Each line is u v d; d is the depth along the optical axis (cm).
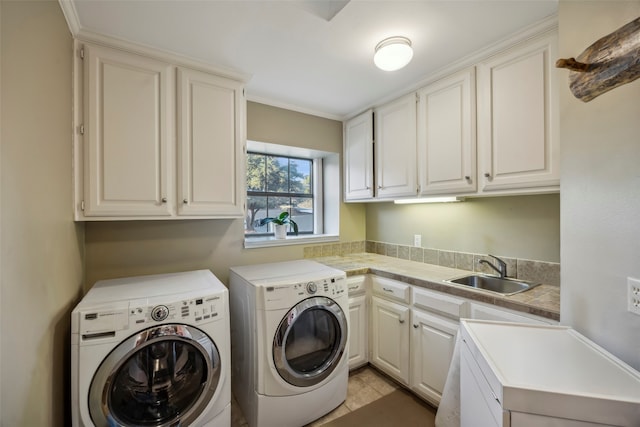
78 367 110
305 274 185
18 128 83
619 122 93
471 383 98
